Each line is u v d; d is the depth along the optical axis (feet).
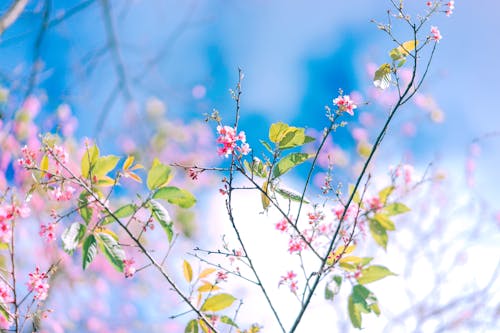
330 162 8.48
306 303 8.20
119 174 8.36
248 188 8.23
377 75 8.33
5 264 8.37
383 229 8.58
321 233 8.50
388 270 8.39
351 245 8.46
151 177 8.21
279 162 8.27
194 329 8.27
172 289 8.16
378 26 8.31
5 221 8.19
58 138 8.50
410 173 9.13
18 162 8.30
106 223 8.20
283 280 8.36
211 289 8.34
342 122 8.29
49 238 8.31
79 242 8.10
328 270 8.22
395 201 8.66
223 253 8.31
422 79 8.29
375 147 8.28
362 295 8.36
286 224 8.46
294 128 8.28
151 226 8.25
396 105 8.30
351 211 8.56
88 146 8.34
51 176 8.31
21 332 8.21
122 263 8.13
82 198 8.25
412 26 8.26
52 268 8.40
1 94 8.79
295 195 8.28
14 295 8.18
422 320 11.02
